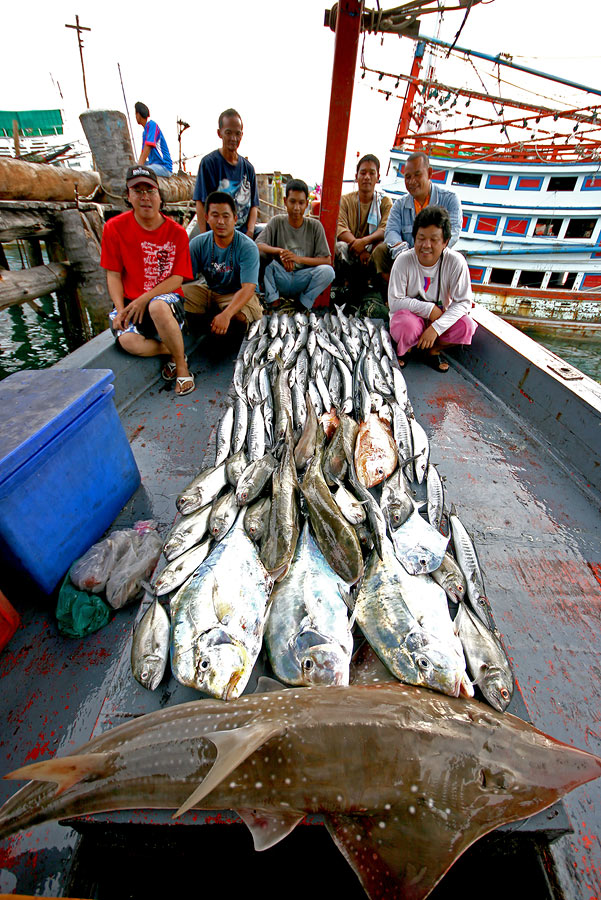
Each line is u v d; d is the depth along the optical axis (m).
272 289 5.38
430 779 1.28
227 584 2.01
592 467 2.96
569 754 1.35
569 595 2.24
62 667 1.87
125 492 2.64
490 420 3.65
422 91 12.97
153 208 3.49
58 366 3.21
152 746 1.36
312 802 1.28
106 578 2.08
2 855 1.41
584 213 12.38
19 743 1.63
